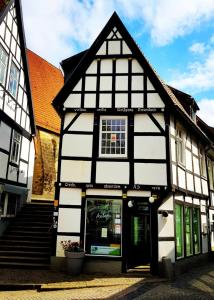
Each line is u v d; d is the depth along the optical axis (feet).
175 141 38.73
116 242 34.68
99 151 36.91
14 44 45.91
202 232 46.98
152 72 38.14
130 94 38.04
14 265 34.65
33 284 27.86
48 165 62.75
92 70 39.19
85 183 35.76
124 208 35.06
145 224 43.32
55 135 66.23
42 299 24.08
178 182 37.88
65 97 38.60
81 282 29.17
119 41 39.73
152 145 36.32
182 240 39.06
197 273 36.58
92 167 36.29
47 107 67.92
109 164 36.19
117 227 35.06
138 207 36.09
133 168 35.83
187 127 43.68
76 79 39.06
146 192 35.27
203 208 49.19
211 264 45.37
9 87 44.06
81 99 38.42
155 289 27.30
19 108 48.19
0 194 40.11
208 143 51.85
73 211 35.55
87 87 38.70
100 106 38.01
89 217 35.60
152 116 37.14
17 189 46.85
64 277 31.07
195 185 45.39
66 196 35.91
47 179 61.98
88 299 24.00
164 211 34.81
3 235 41.42
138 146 36.42
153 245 34.06
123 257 34.04
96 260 34.12
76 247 33.32
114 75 38.78
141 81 38.27
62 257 34.47
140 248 42.47
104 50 39.65
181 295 25.35
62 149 37.09
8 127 43.75
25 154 51.39
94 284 28.50
